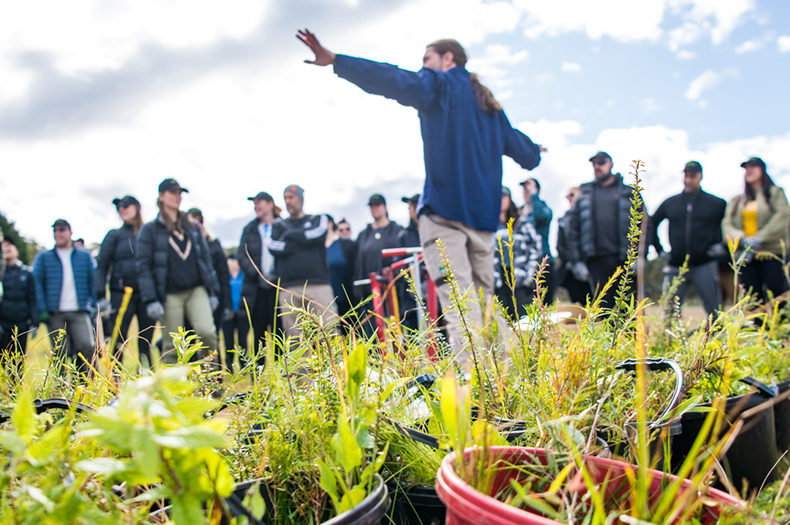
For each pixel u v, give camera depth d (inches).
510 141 134.9
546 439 35.6
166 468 20.2
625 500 27.9
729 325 54.5
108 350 41.2
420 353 57.4
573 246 244.5
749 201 204.5
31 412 23.0
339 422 28.5
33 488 21.1
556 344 52.7
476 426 32.3
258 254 250.8
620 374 48.1
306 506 34.2
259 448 37.2
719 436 52.3
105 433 17.5
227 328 287.1
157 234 184.7
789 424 68.7
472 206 119.8
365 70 111.3
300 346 45.0
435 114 120.6
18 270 252.1
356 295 284.2
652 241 225.1
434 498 37.9
